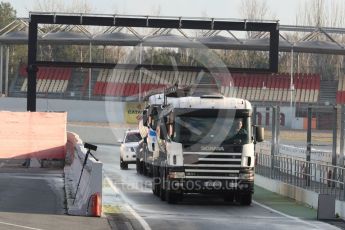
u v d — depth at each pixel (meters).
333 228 32.88
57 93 147.50
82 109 125.50
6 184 47.88
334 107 42.88
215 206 41.78
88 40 97.69
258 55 163.25
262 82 158.88
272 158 54.03
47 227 29.25
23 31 107.12
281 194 49.75
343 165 41.56
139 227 31.70
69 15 69.81
